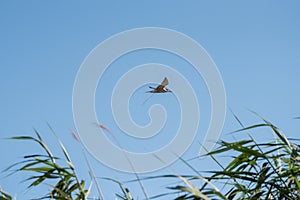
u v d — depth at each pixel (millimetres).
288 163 14945
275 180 14328
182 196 12320
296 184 14070
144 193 12133
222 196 12031
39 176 14914
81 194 13758
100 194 13016
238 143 14570
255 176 14141
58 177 14820
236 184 14227
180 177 11555
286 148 14898
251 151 14211
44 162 14781
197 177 12164
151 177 12195
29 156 14789
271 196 14312
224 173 14008
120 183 14031
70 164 14203
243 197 14430
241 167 14914
